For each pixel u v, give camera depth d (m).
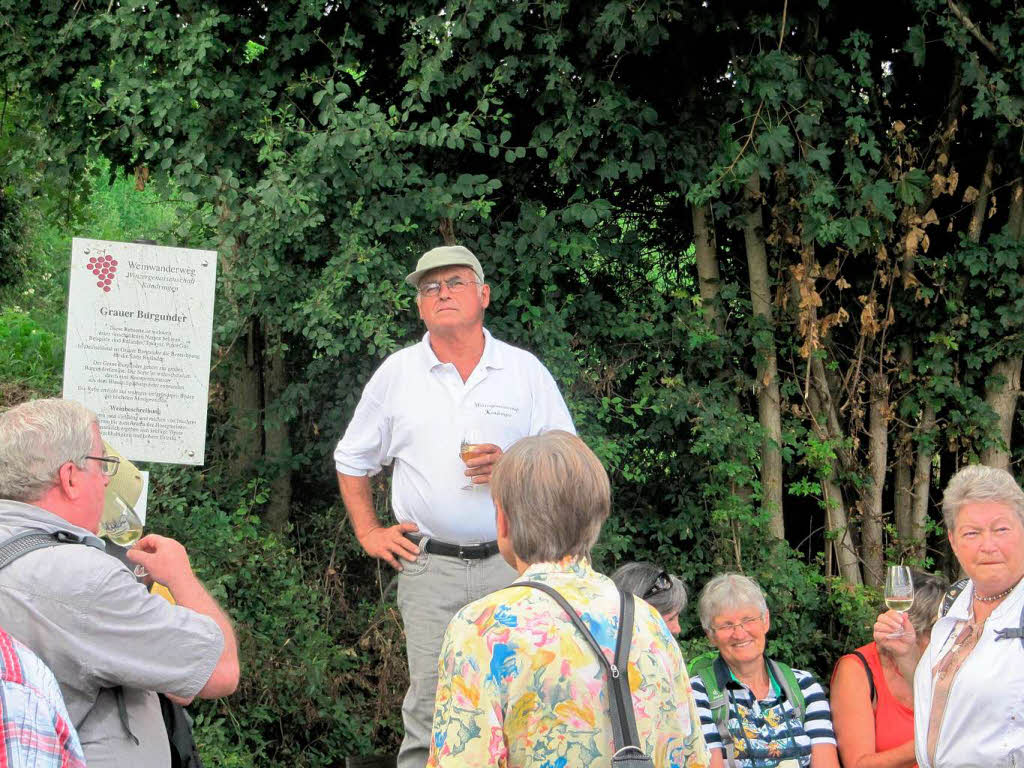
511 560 2.06
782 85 4.97
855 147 5.42
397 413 3.71
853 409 5.65
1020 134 5.35
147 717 2.11
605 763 1.81
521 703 1.81
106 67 5.17
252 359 5.41
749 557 5.46
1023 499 2.58
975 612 2.66
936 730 2.64
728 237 5.73
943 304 5.57
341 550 5.35
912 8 5.27
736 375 5.58
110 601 1.98
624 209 5.64
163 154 4.99
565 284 5.52
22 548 1.99
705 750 1.98
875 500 5.71
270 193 4.65
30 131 5.58
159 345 4.20
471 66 4.94
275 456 5.37
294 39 5.03
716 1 5.08
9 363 8.48
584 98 5.17
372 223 4.89
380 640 5.10
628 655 1.87
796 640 5.31
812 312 5.43
